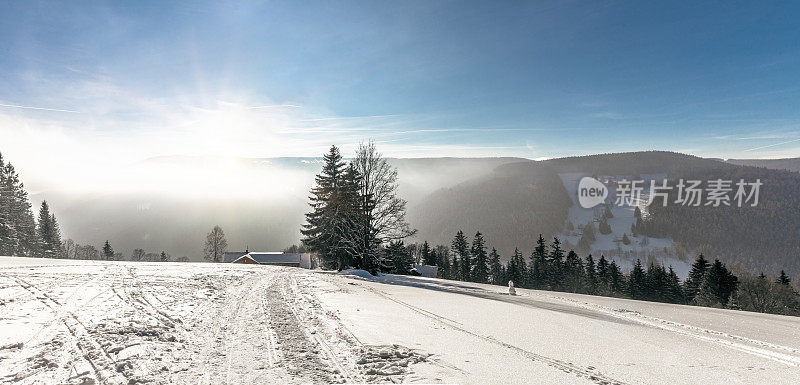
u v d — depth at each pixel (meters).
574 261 87.06
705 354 7.69
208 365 5.66
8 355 5.50
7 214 54.28
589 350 7.39
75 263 22.50
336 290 14.53
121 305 9.31
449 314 10.74
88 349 5.91
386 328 8.32
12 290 10.95
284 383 5.07
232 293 12.72
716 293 57.94
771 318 14.78
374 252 30.61
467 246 100.00
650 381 5.78
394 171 30.95
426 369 5.80
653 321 12.19
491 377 5.57
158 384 4.84
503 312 11.69
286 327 8.05
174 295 11.24
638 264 79.62
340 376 5.41
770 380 6.18
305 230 39.97
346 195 33.69
